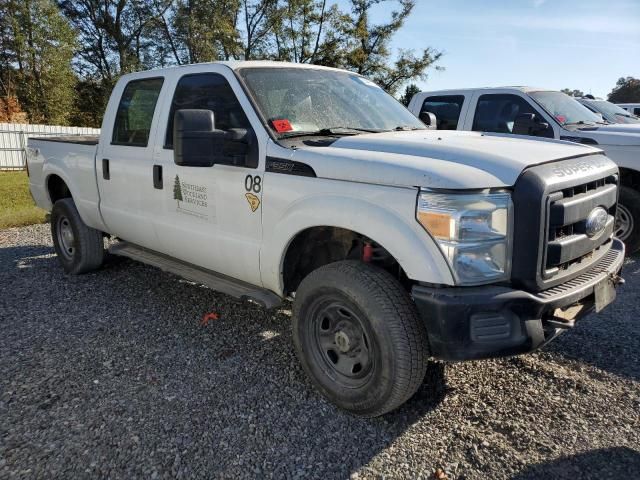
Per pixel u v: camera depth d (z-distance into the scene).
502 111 7.53
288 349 3.97
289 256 3.44
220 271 4.01
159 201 4.31
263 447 2.80
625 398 3.29
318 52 33.12
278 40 33.88
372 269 2.95
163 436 2.87
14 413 3.08
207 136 3.23
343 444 2.84
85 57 41.94
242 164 3.52
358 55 32.41
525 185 2.66
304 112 3.75
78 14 40.50
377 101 4.40
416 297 2.68
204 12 32.91
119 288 5.34
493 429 2.98
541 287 2.70
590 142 6.72
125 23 40.28
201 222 3.94
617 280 3.38
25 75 34.97
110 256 5.88
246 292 3.67
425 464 2.68
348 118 3.93
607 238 3.39
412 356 2.78
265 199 3.39
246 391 3.36
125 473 2.58
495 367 3.70
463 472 2.62
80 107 42.09
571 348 3.99
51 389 3.35
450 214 2.58
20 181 16.67
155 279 5.62
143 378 3.51
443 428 2.99
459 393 3.37
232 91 3.72
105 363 3.71
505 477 2.59
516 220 2.66
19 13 33.44
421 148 3.04
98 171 5.04
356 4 32.75
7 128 21.94
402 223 2.71
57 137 6.30
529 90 7.46
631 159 6.45
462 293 2.60
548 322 2.79
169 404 3.19
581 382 3.49
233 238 3.69
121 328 4.34
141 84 4.66
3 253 6.87
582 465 2.67
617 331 4.30
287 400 3.26
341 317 3.11
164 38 39.94
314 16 32.53
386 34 33.47
